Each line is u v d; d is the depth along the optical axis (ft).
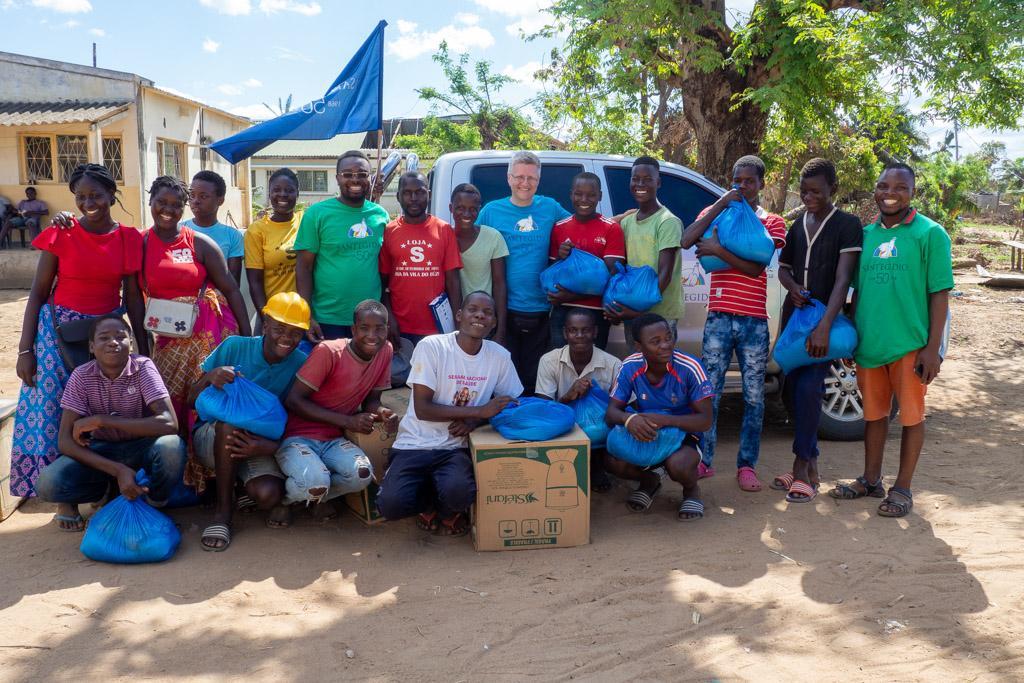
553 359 14.19
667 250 14.78
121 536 11.46
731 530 12.94
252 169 90.63
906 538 12.56
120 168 49.42
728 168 29.86
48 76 47.75
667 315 15.38
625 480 15.44
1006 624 9.93
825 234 13.80
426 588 10.94
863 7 26.91
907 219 12.99
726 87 28.71
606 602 10.55
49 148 49.01
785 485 14.78
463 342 12.56
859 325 13.56
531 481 12.05
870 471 14.29
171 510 13.71
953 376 25.64
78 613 10.11
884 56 24.22
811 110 28.76
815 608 10.37
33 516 13.50
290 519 13.14
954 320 35.32
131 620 9.96
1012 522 13.19
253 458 12.54
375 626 9.91
